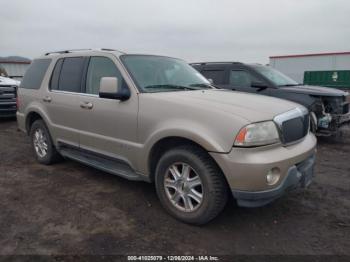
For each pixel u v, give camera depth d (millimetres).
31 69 5469
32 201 3779
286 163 2859
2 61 29859
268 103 3281
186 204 3191
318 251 2777
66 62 4703
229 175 2809
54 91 4734
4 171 4902
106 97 3580
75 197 3895
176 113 3174
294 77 34344
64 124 4570
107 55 4039
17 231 3076
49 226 3178
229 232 3086
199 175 3021
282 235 3039
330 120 6617
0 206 3639
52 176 4660
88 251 2760
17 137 7512
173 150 3225
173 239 2957
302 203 3730
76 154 4582
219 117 2902
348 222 3293
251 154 2764
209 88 4242
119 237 2982
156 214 3439
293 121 3143
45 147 5172
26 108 5301
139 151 3498
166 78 4035
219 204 2988
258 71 7484
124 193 4012
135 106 3520
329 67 32188
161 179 3354
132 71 3770
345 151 6227
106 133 3898
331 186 4281
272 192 2807
